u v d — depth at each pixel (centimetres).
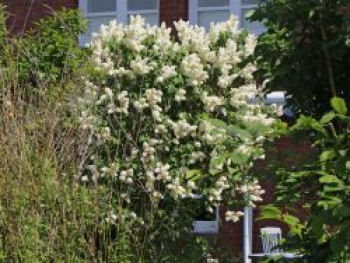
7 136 847
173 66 965
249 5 1404
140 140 945
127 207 938
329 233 534
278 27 609
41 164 843
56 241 837
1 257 813
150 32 995
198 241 964
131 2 1484
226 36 1016
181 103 968
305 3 590
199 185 939
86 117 907
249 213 1239
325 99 618
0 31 1023
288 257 551
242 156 537
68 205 849
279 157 555
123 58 977
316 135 538
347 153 504
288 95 627
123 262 891
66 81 930
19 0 1496
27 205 826
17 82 909
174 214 950
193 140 952
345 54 599
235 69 994
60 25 1048
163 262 923
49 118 876
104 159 937
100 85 956
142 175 948
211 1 1415
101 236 894
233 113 972
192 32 1004
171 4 1427
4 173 832
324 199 505
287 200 540
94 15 1494
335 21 591
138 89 965
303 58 603
